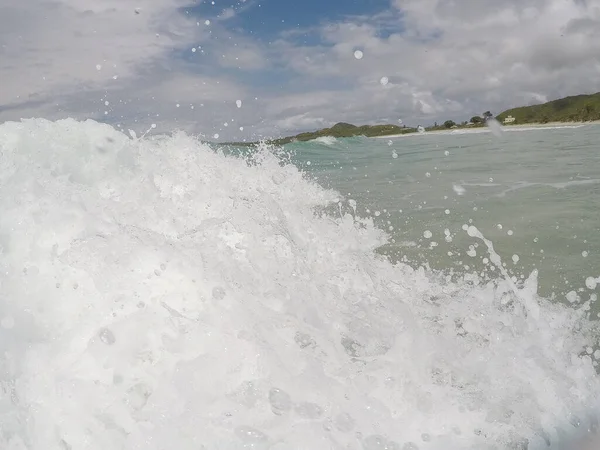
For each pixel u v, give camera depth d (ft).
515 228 12.49
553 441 5.00
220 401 5.11
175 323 5.83
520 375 5.89
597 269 9.55
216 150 17.24
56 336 5.84
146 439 4.86
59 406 5.21
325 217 13.07
